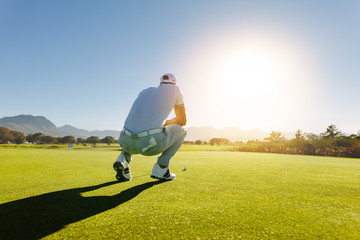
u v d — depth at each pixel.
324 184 2.88
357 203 1.95
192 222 1.42
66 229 1.28
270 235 1.24
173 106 3.02
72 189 2.38
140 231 1.26
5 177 3.20
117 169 2.95
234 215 1.57
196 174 3.71
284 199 2.06
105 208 1.69
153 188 2.48
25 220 1.41
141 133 2.70
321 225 1.41
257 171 4.20
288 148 17.73
